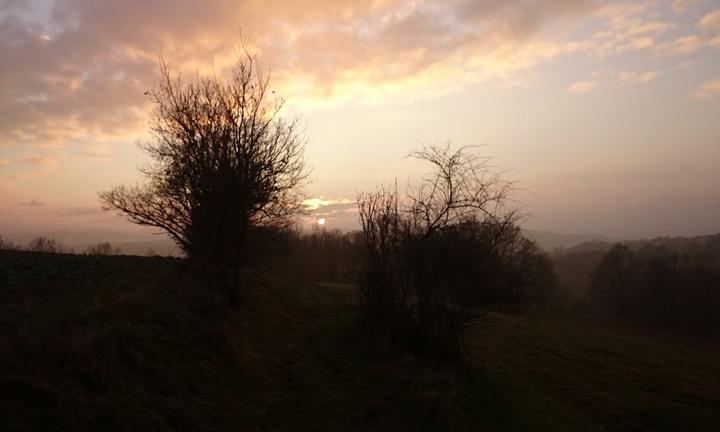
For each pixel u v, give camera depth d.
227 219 16.34
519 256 13.55
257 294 19.30
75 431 6.31
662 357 21.55
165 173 18.88
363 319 15.41
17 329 9.00
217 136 16.31
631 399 13.69
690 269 69.56
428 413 9.61
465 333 14.83
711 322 62.47
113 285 15.09
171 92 17.22
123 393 7.78
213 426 8.09
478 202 13.49
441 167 14.53
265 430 8.54
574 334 26.69
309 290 26.89
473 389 11.73
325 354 13.60
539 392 13.23
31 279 14.52
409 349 13.45
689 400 14.08
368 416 9.63
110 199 19.84
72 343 8.33
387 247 14.46
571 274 87.69
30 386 6.73
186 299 14.20
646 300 69.06
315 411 9.65
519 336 22.36
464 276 13.08
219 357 11.09
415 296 13.94
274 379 11.25
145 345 9.79
